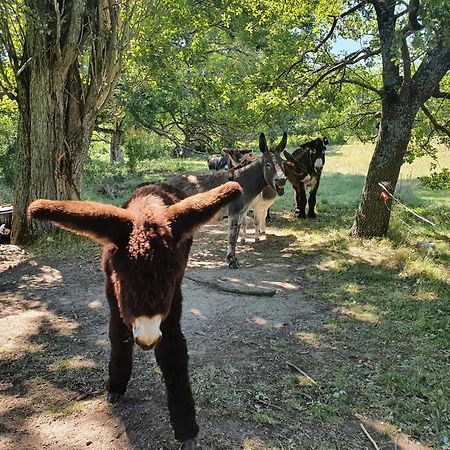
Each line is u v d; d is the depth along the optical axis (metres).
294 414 4.05
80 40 9.55
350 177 21.59
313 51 11.07
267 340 5.45
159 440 3.65
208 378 4.55
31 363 4.85
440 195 16.50
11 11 9.65
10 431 3.78
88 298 6.71
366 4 9.61
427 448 3.67
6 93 9.82
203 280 7.39
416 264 8.01
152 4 10.52
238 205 8.14
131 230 2.75
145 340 2.54
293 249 9.47
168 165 26.69
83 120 10.13
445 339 5.42
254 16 13.55
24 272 7.88
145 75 13.05
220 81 13.69
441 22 6.07
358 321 6.00
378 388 4.45
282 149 8.41
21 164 9.58
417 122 11.62
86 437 3.71
